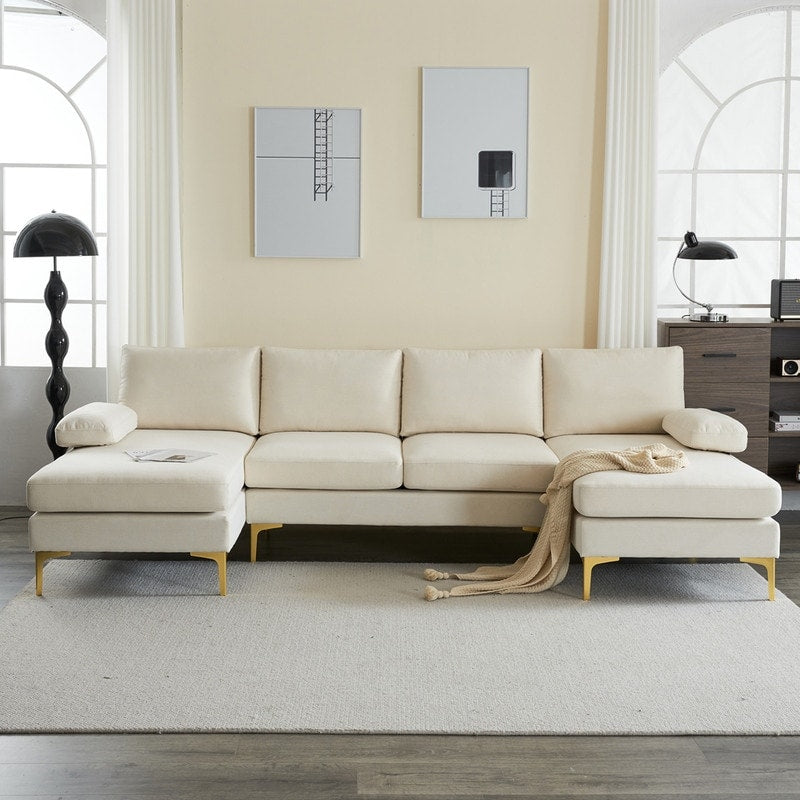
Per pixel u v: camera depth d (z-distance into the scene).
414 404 4.76
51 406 5.23
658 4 5.02
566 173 5.16
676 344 5.01
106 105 5.26
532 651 3.38
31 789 2.52
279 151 5.12
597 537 3.84
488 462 4.21
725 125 5.40
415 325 5.24
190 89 5.10
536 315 5.25
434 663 3.28
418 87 5.10
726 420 4.36
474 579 4.07
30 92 5.33
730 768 2.64
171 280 5.14
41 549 3.85
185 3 5.05
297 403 4.76
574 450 4.36
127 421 4.50
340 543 4.63
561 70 5.11
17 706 2.95
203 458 4.06
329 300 5.23
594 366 4.81
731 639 3.49
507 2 5.06
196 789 2.52
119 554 4.41
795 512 5.34
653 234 5.16
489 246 5.20
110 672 3.19
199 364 4.78
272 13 5.05
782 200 5.43
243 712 2.92
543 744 2.77
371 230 5.18
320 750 2.73
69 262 5.52
